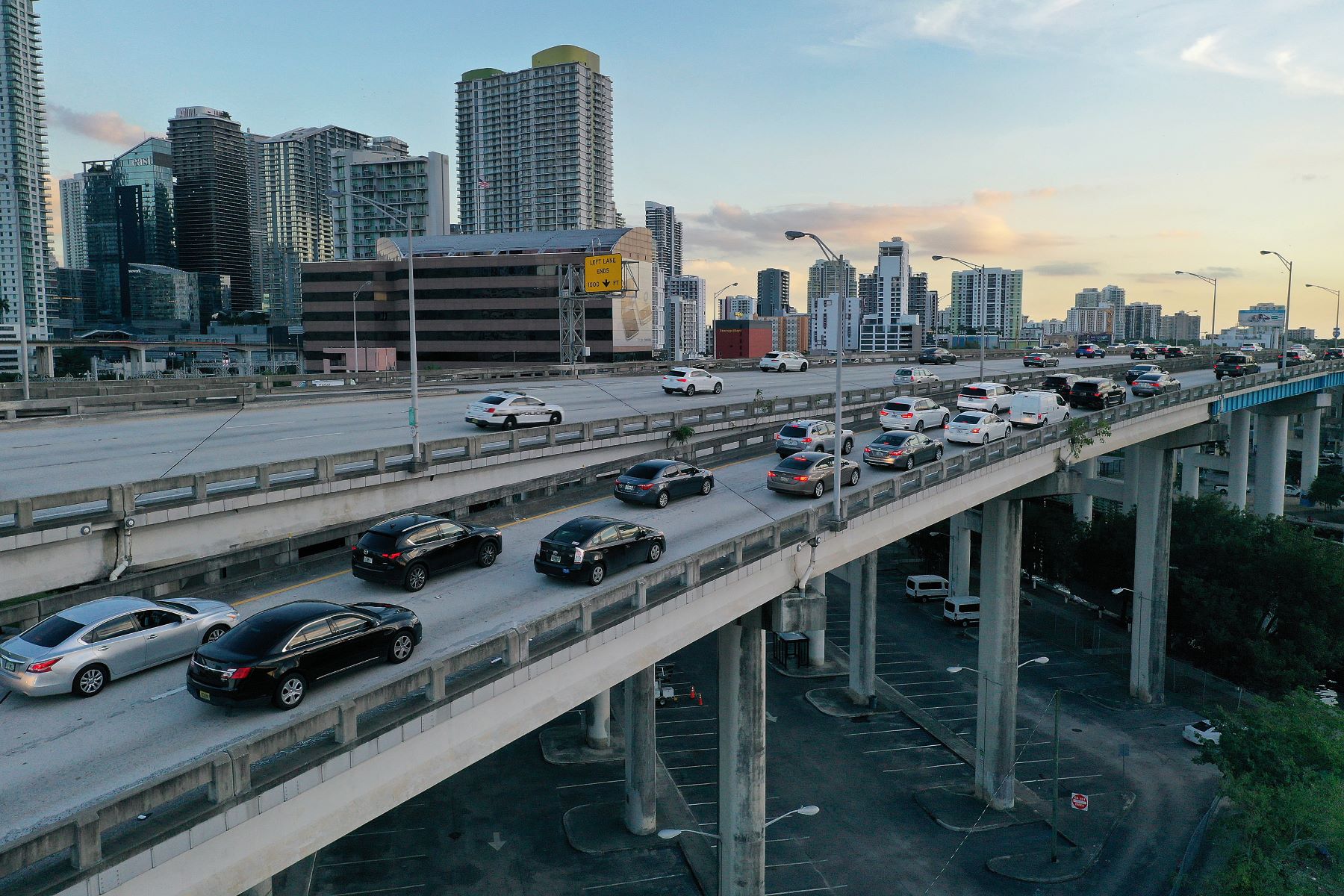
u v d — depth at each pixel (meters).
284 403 55.88
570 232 154.25
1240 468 97.94
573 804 42.44
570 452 41.06
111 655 18.62
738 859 32.66
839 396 32.34
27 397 45.94
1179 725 55.66
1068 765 49.53
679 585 25.56
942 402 64.00
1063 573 82.50
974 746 50.34
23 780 14.91
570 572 25.45
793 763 48.12
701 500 38.28
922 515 38.38
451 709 17.91
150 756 15.74
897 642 68.06
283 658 17.09
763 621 31.52
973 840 41.25
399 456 34.09
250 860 14.55
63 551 24.88
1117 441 53.53
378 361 156.25
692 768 46.88
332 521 31.80
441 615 23.16
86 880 12.31
